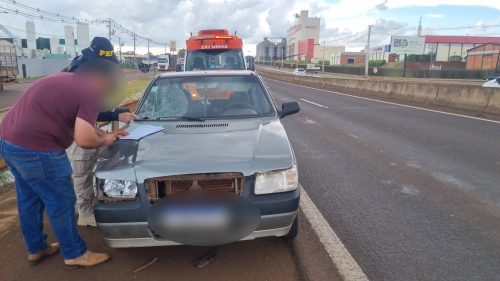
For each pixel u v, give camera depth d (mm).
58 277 3297
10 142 3025
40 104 3006
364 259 3514
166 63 58500
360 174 6105
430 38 82062
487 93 13750
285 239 3816
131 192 3096
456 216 4457
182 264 3455
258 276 3254
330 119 12422
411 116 12961
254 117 4465
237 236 3104
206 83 4891
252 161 3209
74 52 72812
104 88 3086
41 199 3398
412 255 3586
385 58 96125
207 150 3377
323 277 3227
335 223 4273
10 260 3574
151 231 3117
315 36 136375
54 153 3105
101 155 3521
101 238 3953
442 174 6074
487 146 8055
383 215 4488
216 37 14219
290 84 37031
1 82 25156
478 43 82875
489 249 3697
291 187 3260
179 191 3172
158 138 3717
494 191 5281
